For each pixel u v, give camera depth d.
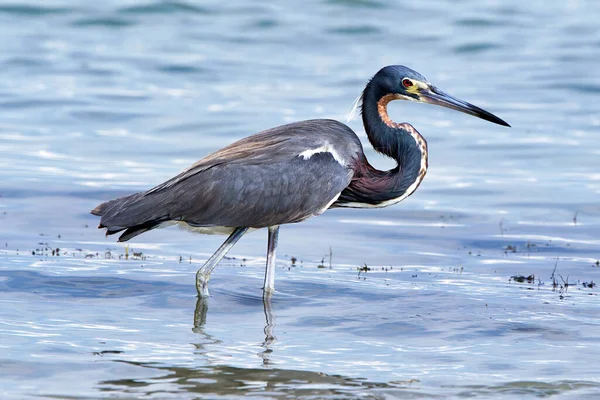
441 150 23.25
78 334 10.81
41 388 9.16
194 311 11.91
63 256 14.38
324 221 17.45
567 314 11.95
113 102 27.42
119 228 12.38
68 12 38.47
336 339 10.92
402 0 42.06
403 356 10.35
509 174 21.06
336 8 40.91
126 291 12.69
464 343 10.84
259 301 12.44
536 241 16.11
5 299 12.08
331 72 32.12
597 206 18.53
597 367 10.05
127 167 21.00
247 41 36.19
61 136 23.77
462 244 15.94
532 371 9.92
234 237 12.55
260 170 12.38
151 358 10.09
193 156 22.16
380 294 12.79
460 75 31.77
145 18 38.59
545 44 35.94
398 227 17.05
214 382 9.43
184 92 29.09
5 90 28.25
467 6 42.12
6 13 38.22
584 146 23.52
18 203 17.81
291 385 9.41
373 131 13.36
